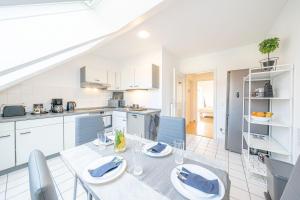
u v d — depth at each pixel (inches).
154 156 43.7
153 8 53.9
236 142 107.6
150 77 126.6
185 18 79.0
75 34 65.0
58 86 118.9
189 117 213.0
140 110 130.0
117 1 61.7
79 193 63.4
